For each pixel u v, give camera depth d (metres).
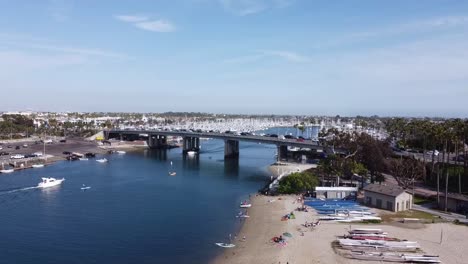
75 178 184.50
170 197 146.25
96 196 146.25
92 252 89.50
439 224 106.00
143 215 120.44
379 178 159.12
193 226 109.06
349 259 82.00
